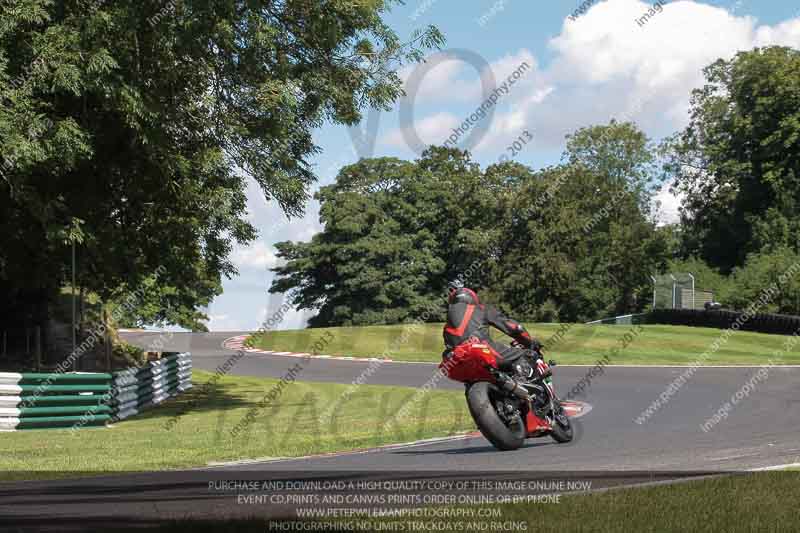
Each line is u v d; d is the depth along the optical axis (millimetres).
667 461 9086
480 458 9656
